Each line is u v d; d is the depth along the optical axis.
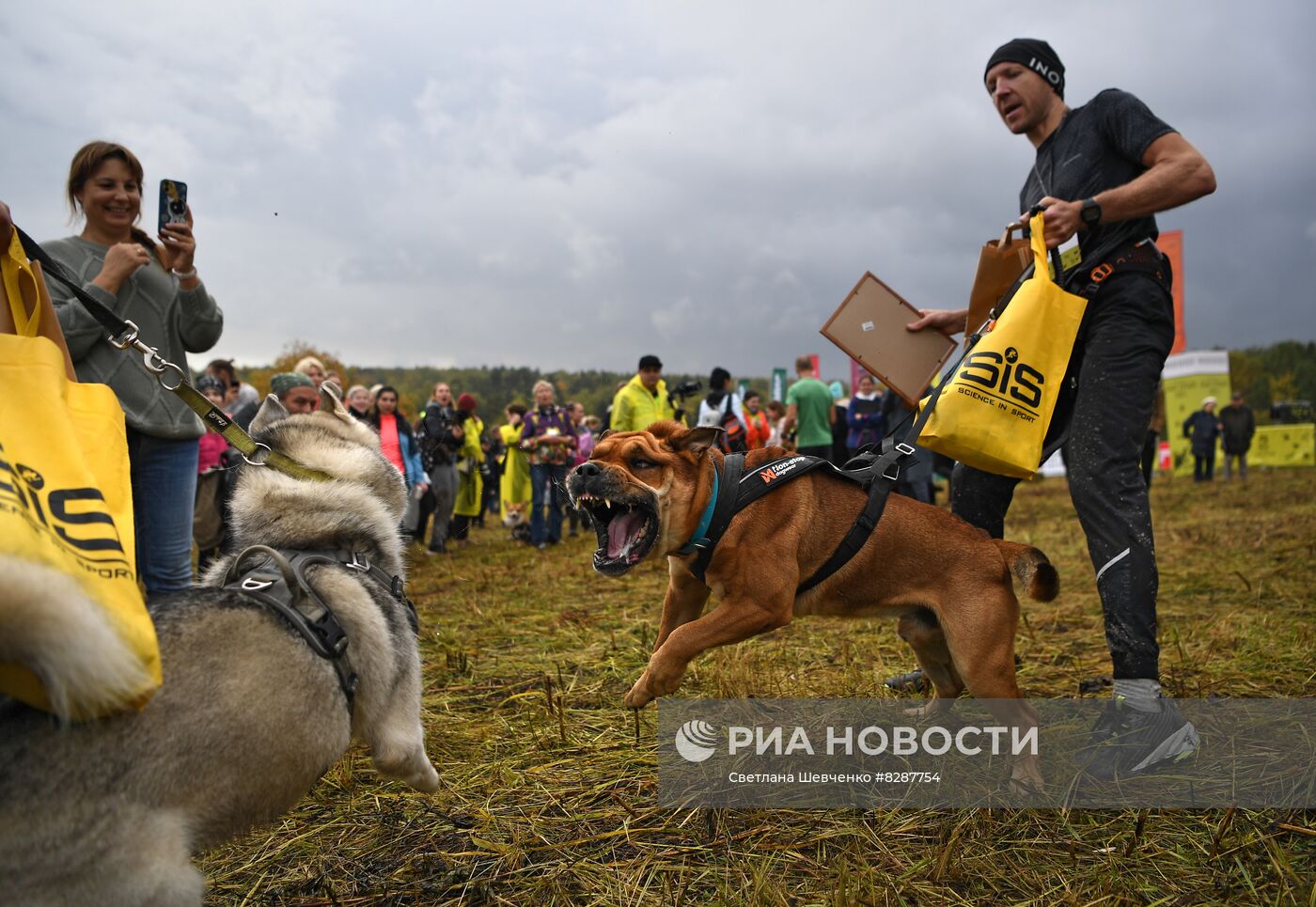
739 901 2.36
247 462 2.49
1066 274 3.52
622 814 2.94
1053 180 3.66
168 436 3.46
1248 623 5.03
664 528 3.07
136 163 3.47
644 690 3.00
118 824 1.62
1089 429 3.36
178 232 3.39
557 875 2.55
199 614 1.87
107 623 1.50
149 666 1.56
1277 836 2.62
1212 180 3.21
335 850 2.74
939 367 4.02
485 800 3.06
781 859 2.62
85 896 1.58
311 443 2.59
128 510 1.77
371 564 2.40
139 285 3.44
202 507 6.02
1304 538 8.66
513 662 4.88
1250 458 27.50
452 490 10.75
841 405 13.52
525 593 7.21
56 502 1.59
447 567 9.20
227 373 9.28
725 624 3.02
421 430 10.31
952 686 3.66
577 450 11.74
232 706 1.78
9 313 2.02
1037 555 3.18
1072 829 2.72
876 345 4.06
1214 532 9.39
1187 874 2.45
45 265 2.34
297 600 2.07
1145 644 3.17
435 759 3.43
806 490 3.24
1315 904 2.21
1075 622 5.62
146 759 1.66
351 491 2.49
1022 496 17.97
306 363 9.27
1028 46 3.73
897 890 2.42
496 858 2.67
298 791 1.96
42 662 1.46
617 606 6.50
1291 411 29.89
